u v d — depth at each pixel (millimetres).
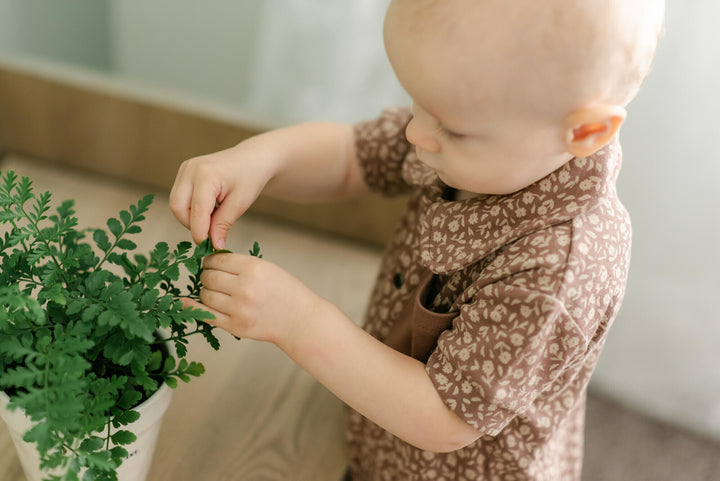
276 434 726
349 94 1074
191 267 507
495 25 434
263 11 1078
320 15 1013
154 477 661
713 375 1111
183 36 1183
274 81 1094
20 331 465
